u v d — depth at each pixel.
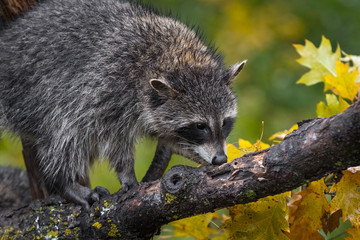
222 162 8.02
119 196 6.98
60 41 8.58
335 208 6.13
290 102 14.24
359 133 5.00
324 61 7.97
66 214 7.30
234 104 8.84
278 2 15.37
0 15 9.19
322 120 5.43
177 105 8.36
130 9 9.09
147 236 6.96
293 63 14.79
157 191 6.55
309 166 5.48
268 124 13.71
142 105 8.49
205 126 8.32
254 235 6.45
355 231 6.16
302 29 15.05
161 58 8.55
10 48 8.91
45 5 9.19
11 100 8.84
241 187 5.89
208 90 8.37
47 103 8.50
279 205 6.41
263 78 14.48
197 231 7.54
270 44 14.91
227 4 15.16
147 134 9.05
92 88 8.30
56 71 8.48
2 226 7.36
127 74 8.38
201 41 9.35
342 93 7.39
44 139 8.59
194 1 15.43
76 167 8.45
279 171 5.65
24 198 10.66
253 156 5.94
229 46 14.64
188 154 8.67
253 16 15.11
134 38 8.58
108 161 8.71
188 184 6.21
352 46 14.87
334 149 5.23
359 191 6.02
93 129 8.45
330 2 15.26
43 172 8.67
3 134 9.35
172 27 9.02
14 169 11.05
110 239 7.04
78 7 8.89
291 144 5.57
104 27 8.62
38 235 7.26
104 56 8.39
